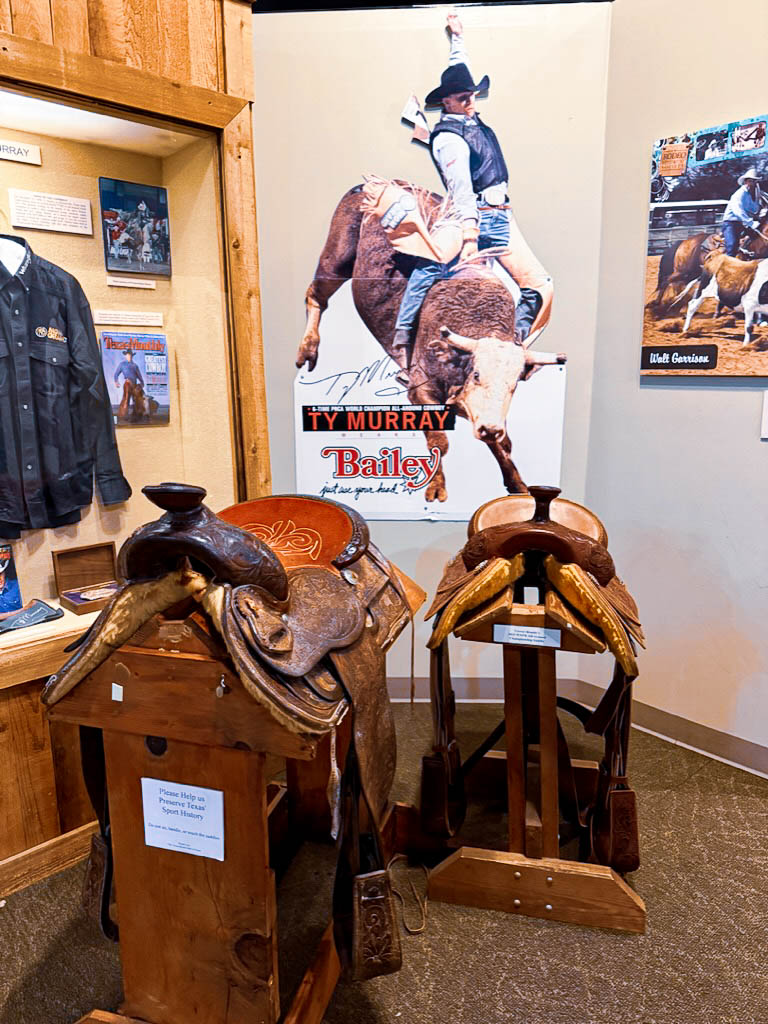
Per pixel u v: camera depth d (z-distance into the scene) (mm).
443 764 1641
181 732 986
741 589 2129
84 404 1953
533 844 1594
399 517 2496
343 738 1807
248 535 969
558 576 1431
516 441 2422
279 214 2277
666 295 2131
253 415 2039
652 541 2314
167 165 2000
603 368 2348
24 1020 1338
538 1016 1346
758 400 2014
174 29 1702
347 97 2178
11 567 1809
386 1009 1364
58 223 1846
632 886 1693
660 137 2072
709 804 2023
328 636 1034
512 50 2135
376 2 2098
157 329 2078
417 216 2258
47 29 1510
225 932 1070
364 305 2332
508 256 2285
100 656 975
